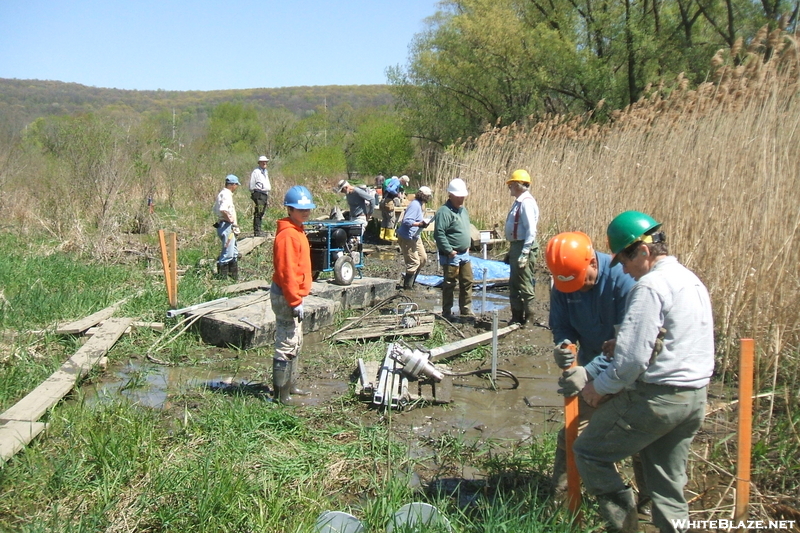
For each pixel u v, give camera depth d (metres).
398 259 14.09
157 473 4.39
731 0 24.78
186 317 8.02
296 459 4.81
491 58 27.95
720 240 6.83
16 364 6.43
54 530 3.79
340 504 4.27
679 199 7.94
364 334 8.02
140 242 13.51
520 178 8.39
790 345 5.88
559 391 3.81
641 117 11.28
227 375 6.82
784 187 6.34
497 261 12.38
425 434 5.41
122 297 9.23
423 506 3.81
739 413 3.51
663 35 25.09
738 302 6.15
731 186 7.02
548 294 10.80
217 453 4.73
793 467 4.51
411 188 29.72
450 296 9.02
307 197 5.86
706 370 3.29
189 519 3.98
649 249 3.40
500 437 5.37
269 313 8.15
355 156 40.78
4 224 14.59
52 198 14.57
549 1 27.70
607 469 3.50
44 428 4.95
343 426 5.50
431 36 33.09
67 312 8.30
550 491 4.18
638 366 3.19
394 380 6.04
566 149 14.20
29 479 4.32
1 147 17.06
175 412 5.70
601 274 3.83
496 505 4.21
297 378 6.71
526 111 28.12
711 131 8.02
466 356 7.45
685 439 3.41
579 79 25.73
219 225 11.03
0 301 8.19
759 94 7.45
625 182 10.39
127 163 16.05
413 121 34.78
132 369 6.91
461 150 18.38
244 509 4.09
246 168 24.59
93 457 4.59
